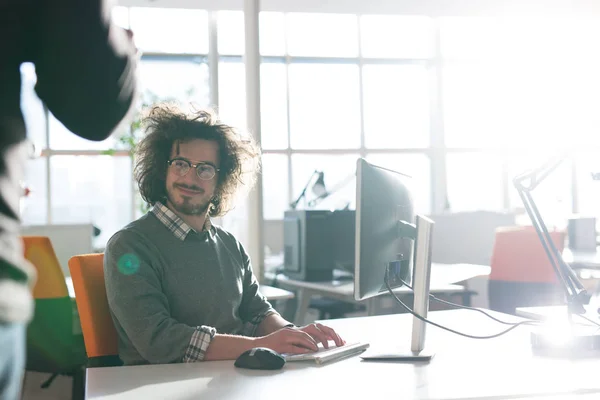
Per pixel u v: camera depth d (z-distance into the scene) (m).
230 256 1.97
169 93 7.80
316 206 4.46
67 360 2.92
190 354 1.58
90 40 0.68
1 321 0.59
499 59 8.51
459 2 7.09
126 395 1.23
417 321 1.61
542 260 3.43
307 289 3.59
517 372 1.38
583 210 7.93
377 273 1.58
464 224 4.44
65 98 0.71
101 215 7.81
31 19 0.66
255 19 3.90
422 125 8.58
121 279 1.71
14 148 0.65
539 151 8.39
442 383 1.29
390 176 1.67
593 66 8.27
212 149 1.93
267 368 1.44
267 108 8.09
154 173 1.93
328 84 8.25
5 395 0.63
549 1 7.04
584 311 1.63
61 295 2.89
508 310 3.51
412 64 8.55
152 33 7.86
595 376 1.34
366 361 1.53
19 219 0.66
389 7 7.32
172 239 1.83
